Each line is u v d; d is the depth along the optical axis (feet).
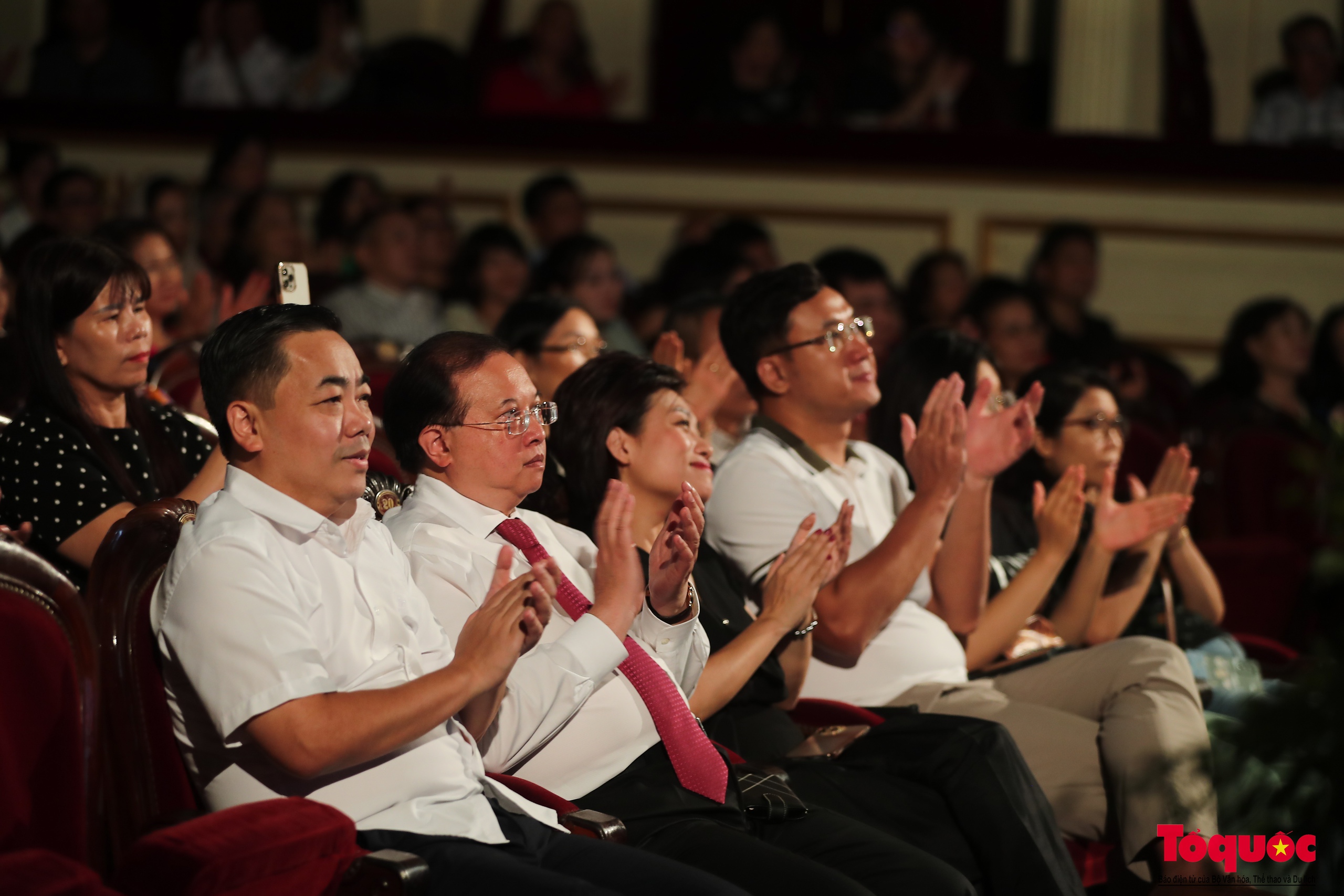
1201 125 42.52
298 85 42.39
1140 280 39.42
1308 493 8.70
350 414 11.30
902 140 38.91
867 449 19.02
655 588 13.74
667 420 15.05
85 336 15.01
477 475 13.16
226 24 42.50
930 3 50.47
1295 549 26.40
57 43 41.14
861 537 17.38
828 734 15.55
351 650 11.28
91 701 10.53
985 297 28.99
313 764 10.43
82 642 10.53
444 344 13.25
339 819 10.00
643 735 13.56
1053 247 34.35
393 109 40.98
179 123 38.04
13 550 10.30
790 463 17.31
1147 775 8.71
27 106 38.04
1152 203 39.14
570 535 14.46
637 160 39.04
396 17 51.37
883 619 15.99
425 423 13.14
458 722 12.24
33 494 14.56
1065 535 18.28
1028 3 50.34
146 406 16.53
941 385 15.88
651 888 11.34
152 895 9.25
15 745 10.16
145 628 11.13
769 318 17.44
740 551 16.97
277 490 11.25
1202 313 39.50
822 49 50.62
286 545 11.15
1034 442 21.08
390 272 29.27
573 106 43.93
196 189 37.70
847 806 14.49
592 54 51.90
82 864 9.98
